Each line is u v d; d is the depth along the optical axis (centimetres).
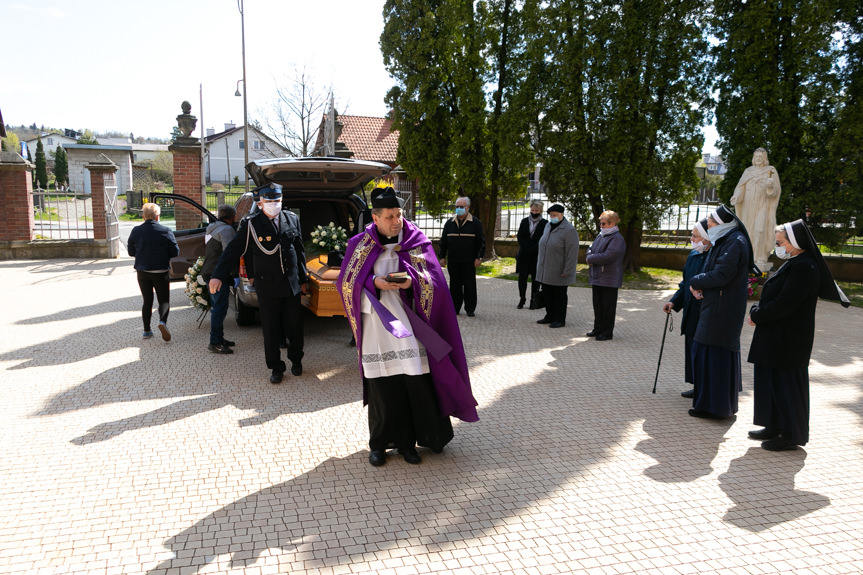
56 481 362
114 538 303
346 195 823
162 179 5709
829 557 299
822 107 1280
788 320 418
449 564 286
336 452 412
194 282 741
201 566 281
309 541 304
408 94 1533
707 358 481
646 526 325
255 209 554
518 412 498
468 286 899
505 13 1499
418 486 366
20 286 1080
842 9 1218
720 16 1328
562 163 1386
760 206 1139
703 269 486
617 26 1312
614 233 747
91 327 764
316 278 643
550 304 851
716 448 435
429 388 391
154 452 404
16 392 517
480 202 1608
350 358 650
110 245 1525
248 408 491
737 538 315
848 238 1336
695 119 1341
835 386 594
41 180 4700
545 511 338
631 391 561
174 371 586
